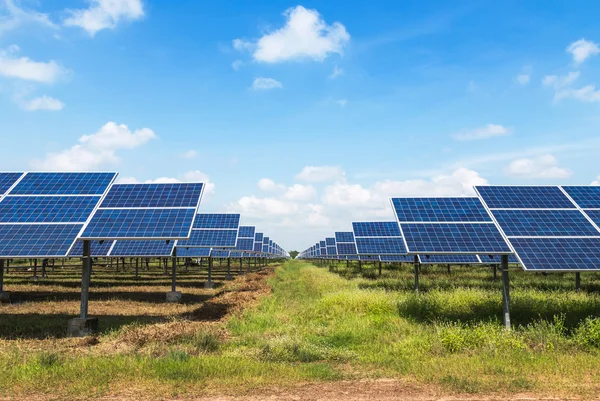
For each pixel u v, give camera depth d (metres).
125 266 63.31
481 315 17.25
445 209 20.31
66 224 16.55
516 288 25.39
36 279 37.81
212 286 34.19
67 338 15.16
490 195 17.95
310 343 13.48
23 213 16.98
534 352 12.14
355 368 11.40
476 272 42.19
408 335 14.58
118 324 17.38
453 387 9.53
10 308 21.58
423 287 28.02
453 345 12.63
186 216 17.52
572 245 15.11
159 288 32.50
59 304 23.09
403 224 18.66
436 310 18.03
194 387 9.59
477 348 12.48
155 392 9.27
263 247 77.56
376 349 13.32
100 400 8.84
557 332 13.86
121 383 9.76
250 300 24.92
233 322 17.59
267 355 12.25
